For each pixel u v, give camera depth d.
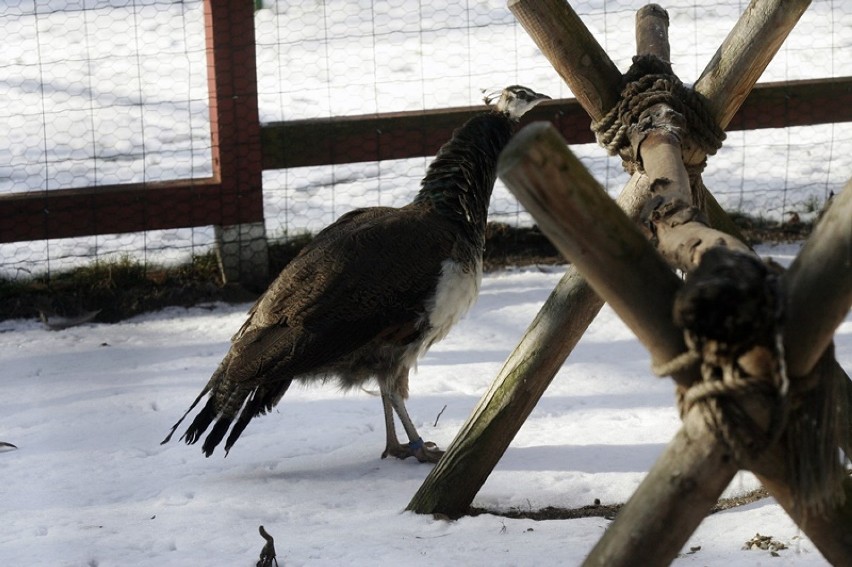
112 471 5.45
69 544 4.52
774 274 2.32
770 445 2.31
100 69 11.93
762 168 9.37
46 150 9.42
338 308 5.28
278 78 11.29
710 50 11.15
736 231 5.09
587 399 6.15
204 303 8.06
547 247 8.52
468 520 4.67
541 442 5.61
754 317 2.18
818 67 10.68
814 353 2.29
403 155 8.12
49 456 5.66
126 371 6.89
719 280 2.18
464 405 6.23
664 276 2.34
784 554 4.05
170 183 8.04
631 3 12.48
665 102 4.14
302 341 5.26
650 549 2.44
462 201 5.54
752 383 2.24
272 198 9.27
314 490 5.17
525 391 4.69
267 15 12.83
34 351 7.31
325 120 8.04
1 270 8.30
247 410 5.34
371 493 5.12
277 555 4.31
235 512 4.87
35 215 7.91
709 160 9.59
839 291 2.22
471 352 6.94
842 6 12.16
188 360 7.03
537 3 4.21
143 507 4.98
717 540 4.28
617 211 2.29
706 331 2.20
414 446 5.56
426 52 11.73
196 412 6.21
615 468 5.26
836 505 2.51
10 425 6.10
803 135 10.11
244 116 7.94
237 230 8.08
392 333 5.40
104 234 8.00
